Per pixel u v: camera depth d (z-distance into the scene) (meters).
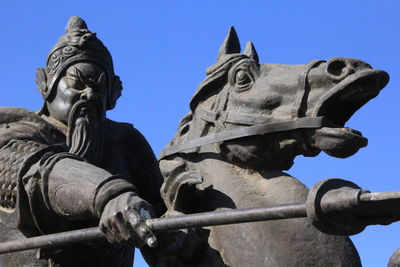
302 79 4.35
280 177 4.48
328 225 3.55
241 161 4.50
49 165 4.48
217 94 4.63
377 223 3.54
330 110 4.30
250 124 4.42
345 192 3.49
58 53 5.12
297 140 4.35
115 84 5.26
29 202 4.52
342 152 4.23
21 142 4.81
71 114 5.00
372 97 4.24
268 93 4.43
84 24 5.25
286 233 4.32
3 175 4.70
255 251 4.31
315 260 4.28
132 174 5.29
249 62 4.56
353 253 4.35
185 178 4.45
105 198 4.13
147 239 3.86
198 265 4.46
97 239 4.24
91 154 4.97
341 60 4.29
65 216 4.45
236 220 3.73
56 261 4.74
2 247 4.49
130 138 5.32
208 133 4.60
